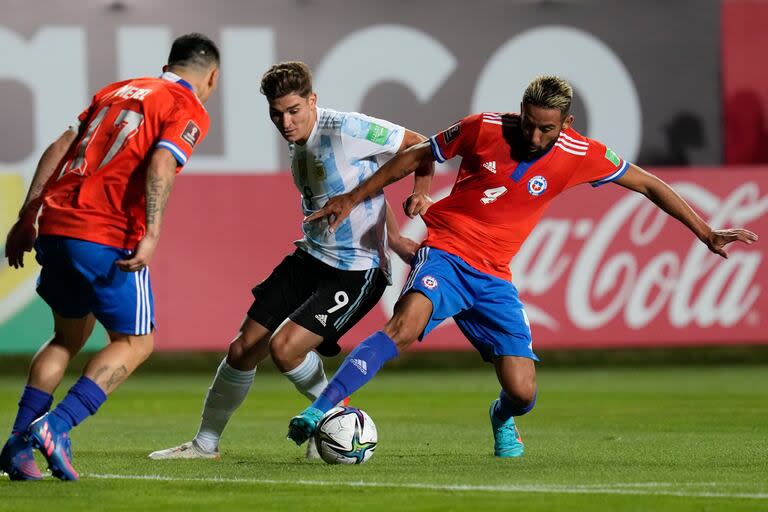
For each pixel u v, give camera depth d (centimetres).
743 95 5553
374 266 2233
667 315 5262
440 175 5119
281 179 5119
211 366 5912
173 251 5022
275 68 2138
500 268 2173
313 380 2247
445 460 2197
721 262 5291
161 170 1780
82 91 5181
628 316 5238
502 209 2136
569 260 5203
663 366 5800
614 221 5244
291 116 2139
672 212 2206
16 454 1808
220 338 5041
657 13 5509
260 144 5275
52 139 5159
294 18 5300
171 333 5003
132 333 1853
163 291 5009
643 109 5509
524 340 2183
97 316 1855
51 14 5156
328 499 1658
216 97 5244
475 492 1719
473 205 2147
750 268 5306
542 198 2142
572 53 5466
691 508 1572
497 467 2064
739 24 5544
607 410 3597
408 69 5369
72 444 2612
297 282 2217
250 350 2178
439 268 2123
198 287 5034
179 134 1814
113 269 1819
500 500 1644
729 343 5288
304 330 2158
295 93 2130
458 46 5400
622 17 5494
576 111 5478
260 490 1741
